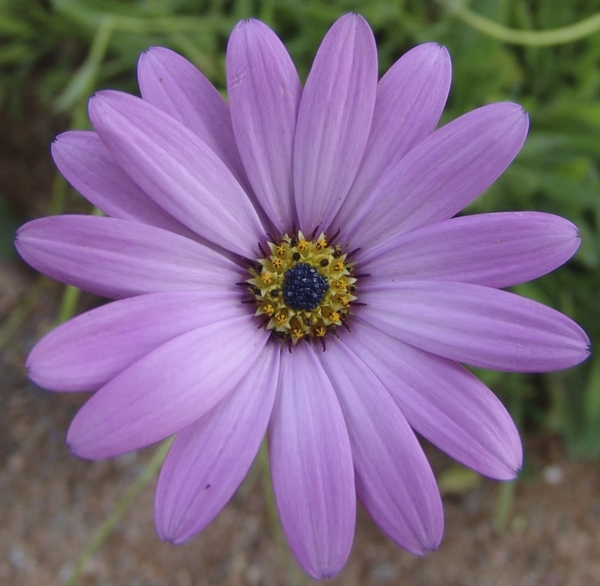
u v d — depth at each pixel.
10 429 0.19
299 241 0.14
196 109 0.13
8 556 0.18
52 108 0.19
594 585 0.18
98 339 0.12
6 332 0.18
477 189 0.13
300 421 0.13
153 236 0.12
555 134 0.17
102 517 0.18
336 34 0.13
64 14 0.17
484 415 0.13
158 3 0.17
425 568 0.18
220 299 0.13
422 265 0.13
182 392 0.12
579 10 0.18
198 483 0.12
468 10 0.17
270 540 0.18
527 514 0.19
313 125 0.13
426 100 0.13
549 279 0.18
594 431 0.18
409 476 0.12
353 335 0.14
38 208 0.19
